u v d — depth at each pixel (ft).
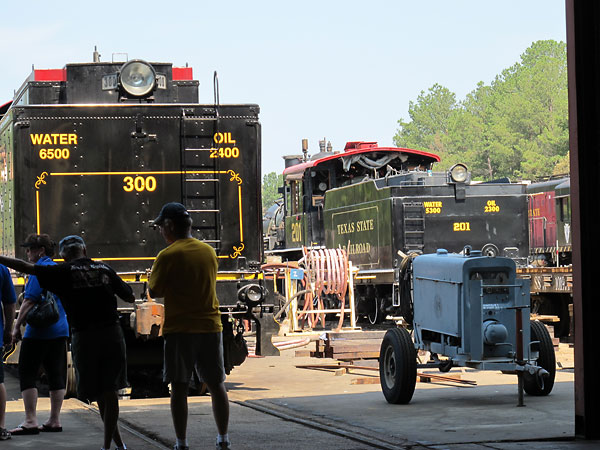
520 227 166.61
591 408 58.80
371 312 179.42
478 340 73.10
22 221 84.28
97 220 85.51
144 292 84.17
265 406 76.48
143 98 88.17
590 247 59.26
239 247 87.04
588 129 59.88
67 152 85.30
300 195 200.03
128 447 57.47
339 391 87.20
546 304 150.51
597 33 59.93
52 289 53.83
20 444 59.06
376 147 186.19
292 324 141.18
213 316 53.01
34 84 94.27
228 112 87.30
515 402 75.97
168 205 54.13
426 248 163.84
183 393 52.44
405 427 64.34
